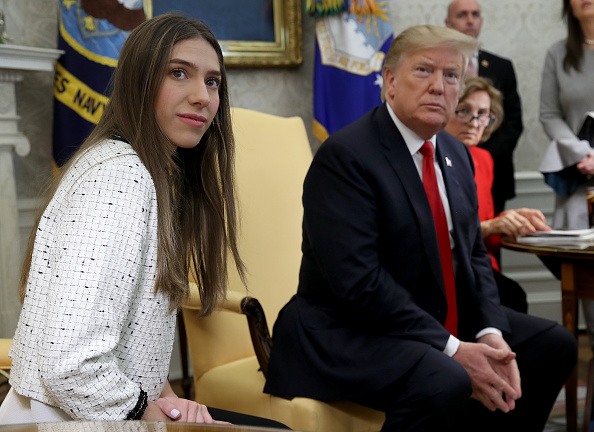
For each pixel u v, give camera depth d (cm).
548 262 294
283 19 379
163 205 122
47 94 339
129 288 114
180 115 127
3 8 327
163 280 121
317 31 359
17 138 312
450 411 188
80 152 125
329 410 197
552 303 443
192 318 226
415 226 209
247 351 237
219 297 150
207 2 366
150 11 355
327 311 210
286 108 389
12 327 316
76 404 110
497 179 372
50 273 113
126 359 121
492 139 373
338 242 202
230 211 146
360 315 202
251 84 382
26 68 300
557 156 341
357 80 354
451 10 382
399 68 216
